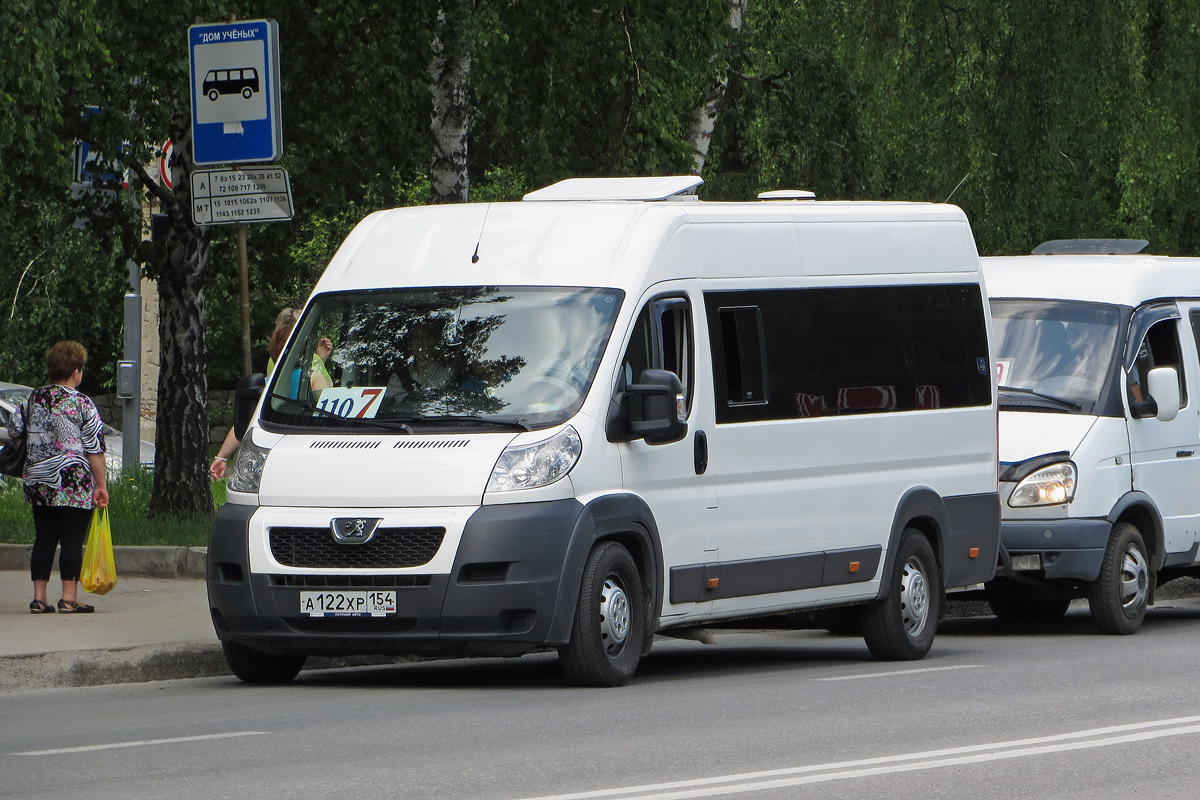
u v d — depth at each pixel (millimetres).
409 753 23781
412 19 53719
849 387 36094
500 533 29500
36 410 38938
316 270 106500
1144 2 85500
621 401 31188
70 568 39250
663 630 33844
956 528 38688
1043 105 82312
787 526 34500
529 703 29062
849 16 87500
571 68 56406
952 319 39000
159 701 30109
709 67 58594
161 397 55469
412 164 61781
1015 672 34094
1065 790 21422
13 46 41406
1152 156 90125
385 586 29734
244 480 31047
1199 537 46625
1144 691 30750
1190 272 48312
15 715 28406
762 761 23172
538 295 32062
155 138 51750
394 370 31719
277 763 23000
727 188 102938
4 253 113500
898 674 33906
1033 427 43500
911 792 21141
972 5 84062
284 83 55688
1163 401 44406
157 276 56906
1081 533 42531
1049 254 48625
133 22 48531
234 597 30562
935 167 89938
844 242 36656
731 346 33688
